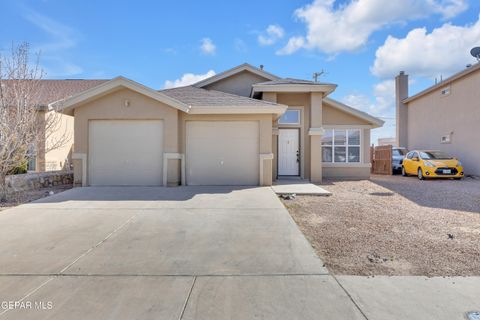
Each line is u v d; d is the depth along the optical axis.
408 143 23.39
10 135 8.48
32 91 10.35
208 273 3.91
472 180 14.17
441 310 3.07
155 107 10.76
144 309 3.06
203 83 16.36
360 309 3.08
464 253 4.64
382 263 4.27
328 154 14.77
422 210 7.54
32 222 6.25
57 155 15.70
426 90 19.98
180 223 6.17
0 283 3.62
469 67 15.73
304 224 6.24
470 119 16.12
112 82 10.30
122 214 6.87
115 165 10.91
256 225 6.04
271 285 3.59
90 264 4.18
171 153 10.78
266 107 10.91
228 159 11.29
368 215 6.99
